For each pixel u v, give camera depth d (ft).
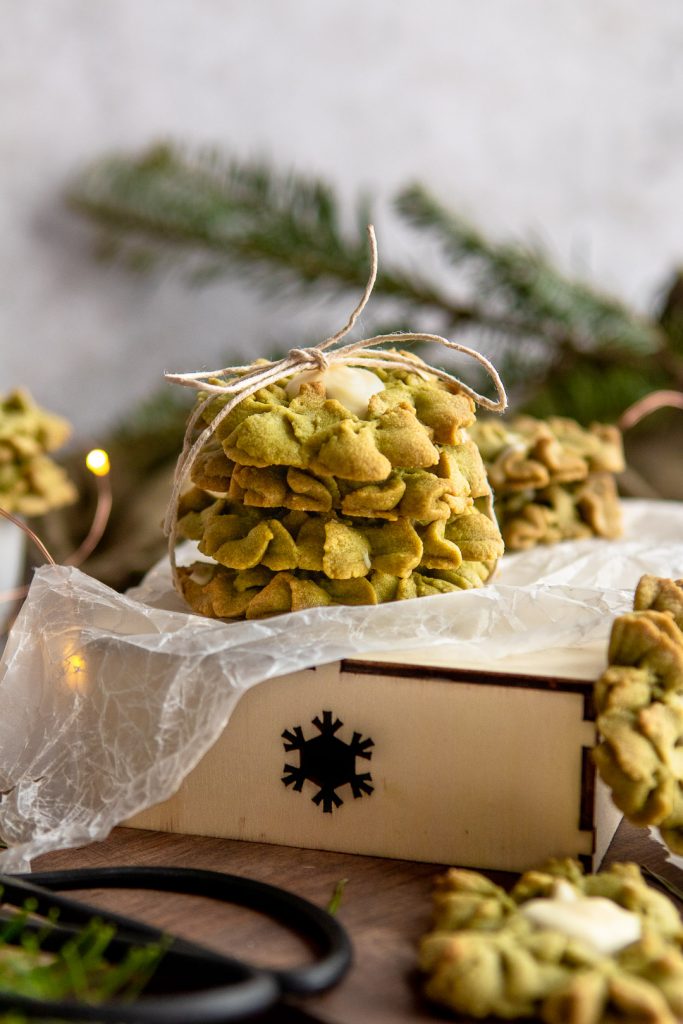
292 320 3.22
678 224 3.27
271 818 1.28
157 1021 0.98
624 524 1.75
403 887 1.21
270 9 3.07
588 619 1.29
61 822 1.27
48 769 1.30
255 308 3.21
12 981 1.04
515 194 3.23
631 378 2.40
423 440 1.28
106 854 1.27
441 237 2.61
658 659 1.19
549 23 3.13
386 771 1.25
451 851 1.25
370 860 1.26
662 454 2.31
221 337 3.22
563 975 1.05
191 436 1.36
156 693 1.27
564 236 3.26
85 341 3.18
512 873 1.24
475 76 3.16
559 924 1.08
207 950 1.07
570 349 2.55
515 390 2.53
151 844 1.28
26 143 3.05
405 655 1.26
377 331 2.19
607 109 3.19
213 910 1.17
